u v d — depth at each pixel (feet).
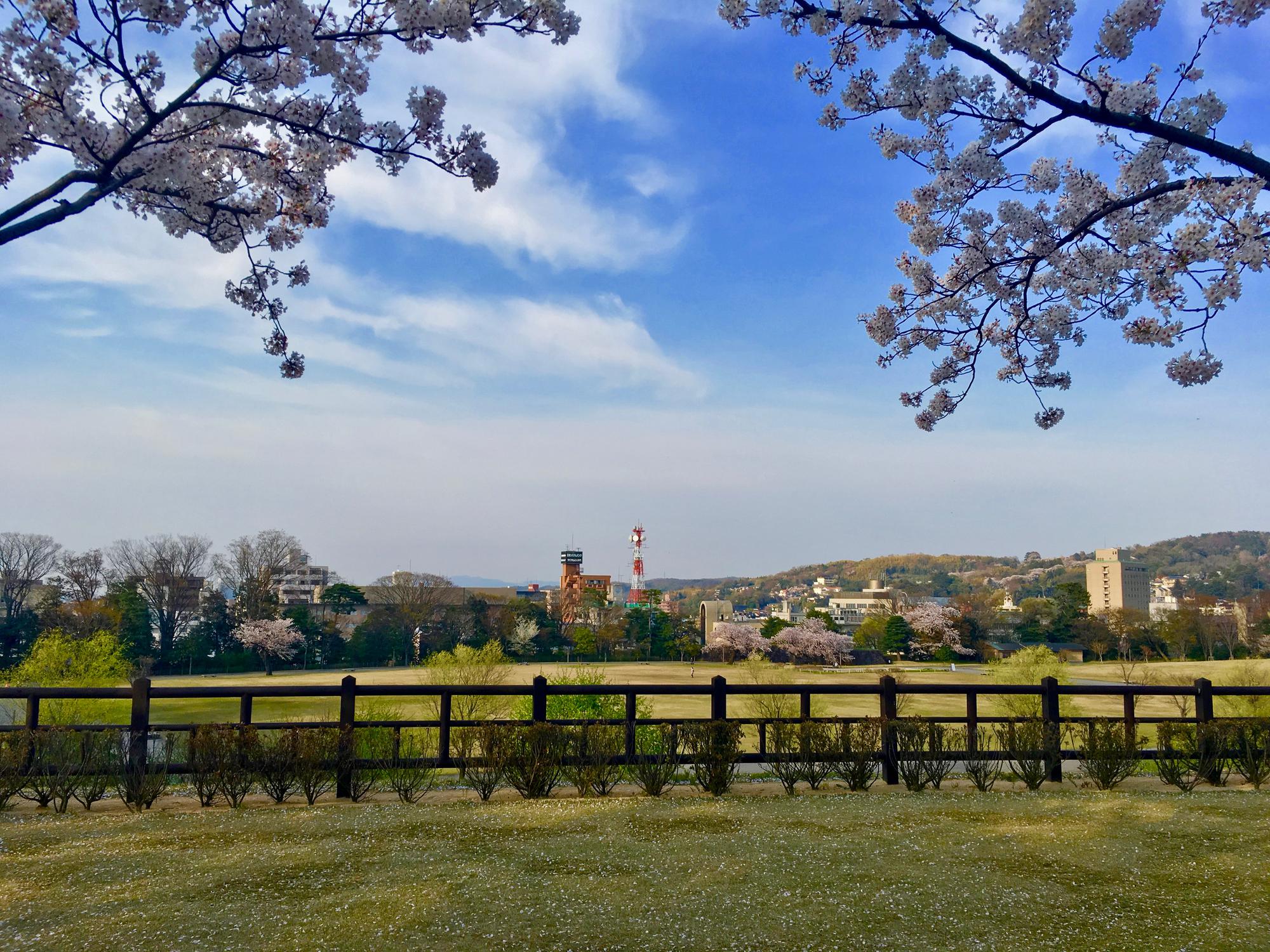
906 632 309.22
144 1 16.66
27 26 16.67
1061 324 21.95
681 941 13.52
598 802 25.05
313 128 19.53
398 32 18.21
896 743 27.99
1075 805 24.98
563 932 13.89
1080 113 16.07
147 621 220.02
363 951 13.06
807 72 20.35
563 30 19.26
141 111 19.08
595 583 555.28
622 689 27.45
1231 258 17.15
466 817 22.91
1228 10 16.10
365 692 26.20
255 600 240.73
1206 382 19.65
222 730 24.52
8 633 188.24
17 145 16.74
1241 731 29.43
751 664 217.15
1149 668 230.68
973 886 16.49
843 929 14.06
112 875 17.28
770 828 21.58
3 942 13.46
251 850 19.21
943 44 17.94
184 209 21.22
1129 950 13.16
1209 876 17.28
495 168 21.13
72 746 24.53
